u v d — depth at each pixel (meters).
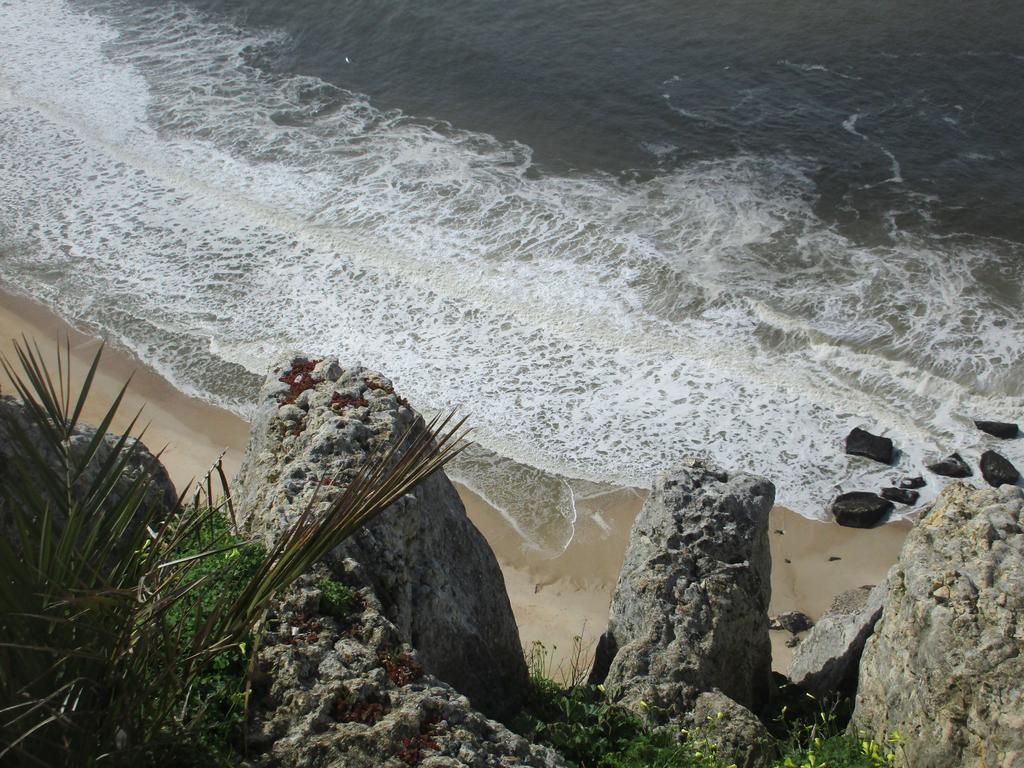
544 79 34.22
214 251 26.17
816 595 17.50
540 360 22.30
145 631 6.11
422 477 6.72
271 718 7.10
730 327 23.09
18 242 26.75
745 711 9.59
